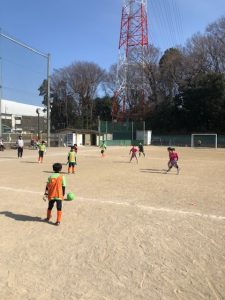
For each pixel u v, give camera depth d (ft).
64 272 18.07
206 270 18.53
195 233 24.52
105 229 25.30
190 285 16.84
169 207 32.63
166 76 262.88
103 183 47.83
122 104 242.99
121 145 201.16
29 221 27.17
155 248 21.57
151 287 16.56
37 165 72.23
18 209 31.01
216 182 50.47
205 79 229.66
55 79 284.82
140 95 254.06
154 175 58.49
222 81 225.56
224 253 20.85
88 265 18.97
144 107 253.65
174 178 54.70
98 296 15.62
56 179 26.66
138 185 46.44
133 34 231.50
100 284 16.78
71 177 54.13
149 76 262.26
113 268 18.62
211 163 85.40
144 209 31.53
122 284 16.81
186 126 245.86
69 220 27.58
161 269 18.57
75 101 289.53
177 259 19.93
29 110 208.95
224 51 251.80
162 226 26.13
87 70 286.25
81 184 46.60
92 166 73.05
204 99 228.84
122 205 33.12
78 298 15.43
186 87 240.12
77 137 181.16
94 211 30.55
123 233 24.39
